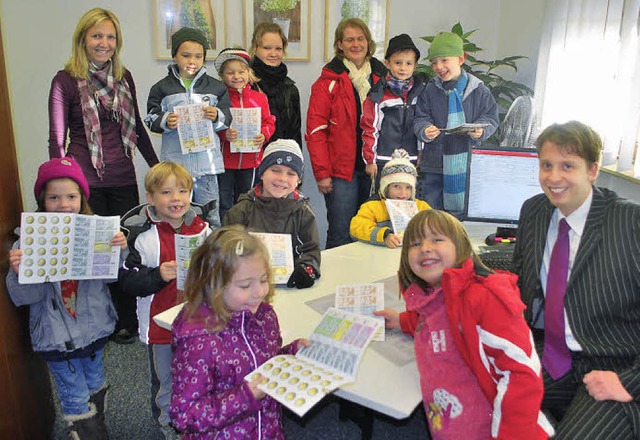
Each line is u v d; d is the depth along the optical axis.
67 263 1.72
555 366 1.50
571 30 3.30
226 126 2.94
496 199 2.22
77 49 2.49
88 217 1.74
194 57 2.81
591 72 3.17
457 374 1.25
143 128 2.86
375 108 3.08
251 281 1.22
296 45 3.90
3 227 1.77
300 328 1.54
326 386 1.19
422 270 1.35
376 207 2.41
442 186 3.03
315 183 4.28
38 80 3.45
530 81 3.94
